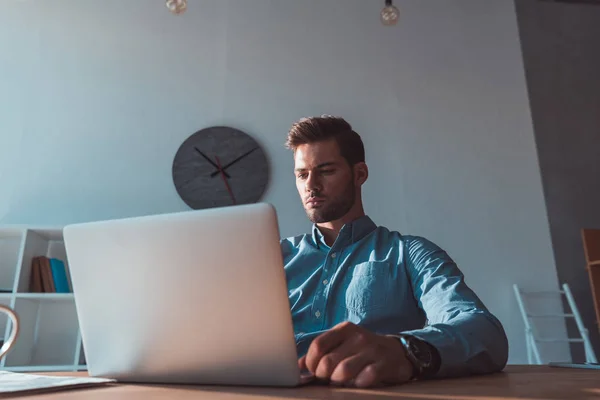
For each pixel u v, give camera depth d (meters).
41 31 3.17
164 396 0.52
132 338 0.67
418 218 3.15
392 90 3.37
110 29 3.23
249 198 3.02
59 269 2.53
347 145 1.30
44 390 0.57
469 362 0.73
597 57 4.09
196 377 0.64
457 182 3.25
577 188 3.76
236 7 3.40
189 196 2.99
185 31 3.30
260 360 0.61
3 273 2.69
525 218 3.23
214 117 3.17
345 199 1.28
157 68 3.21
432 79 3.44
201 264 0.63
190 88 3.20
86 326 0.71
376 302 1.12
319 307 1.17
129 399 0.50
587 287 3.51
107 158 3.01
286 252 1.38
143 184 3.00
